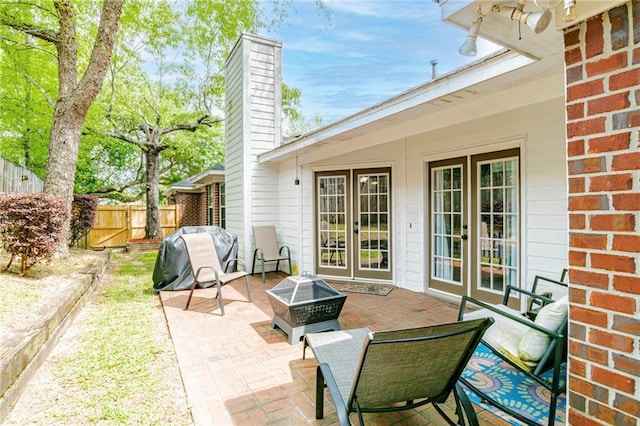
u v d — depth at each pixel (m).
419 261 5.39
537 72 2.74
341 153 5.59
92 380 2.69
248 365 2.95
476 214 4.57
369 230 6.12
